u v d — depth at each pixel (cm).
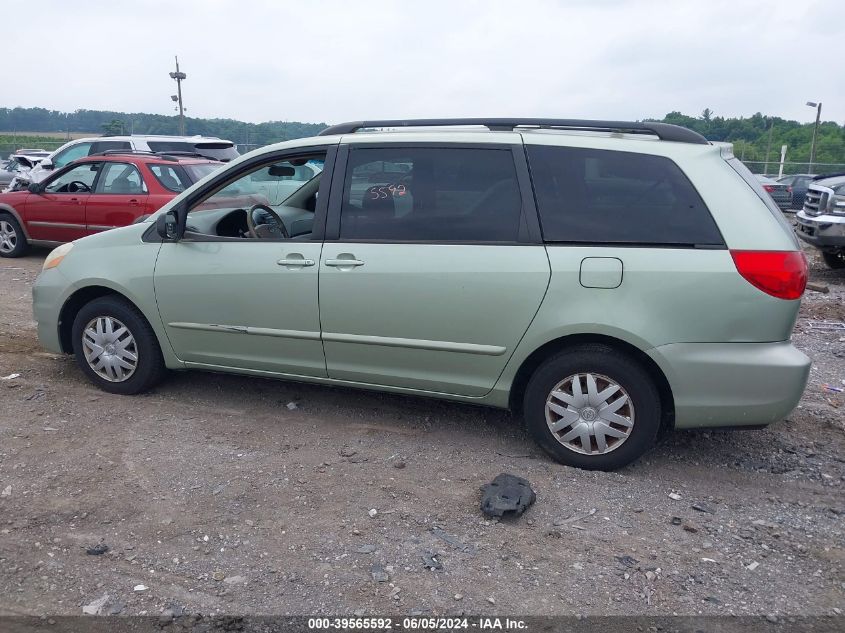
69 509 374
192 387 542
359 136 455
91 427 471
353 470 420
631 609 306
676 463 442
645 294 393
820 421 512
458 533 358
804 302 919
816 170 3130
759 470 437
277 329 467
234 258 471
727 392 393
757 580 327
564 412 419
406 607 304
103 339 519
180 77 3147
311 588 316
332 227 450
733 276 385
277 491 395
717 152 406
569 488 402
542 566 333
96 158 1040
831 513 389
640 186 405
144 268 496
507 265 411
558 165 416
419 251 428
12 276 964
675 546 352
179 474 412
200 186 488
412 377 446
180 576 324
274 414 498
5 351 618
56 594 311
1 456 427
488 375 429
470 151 430
